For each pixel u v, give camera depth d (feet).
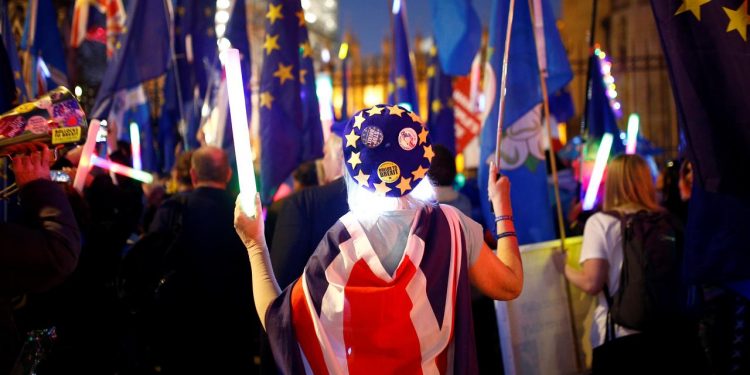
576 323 11.51
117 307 11.61
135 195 13.09
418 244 5.81
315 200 9.91
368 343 5.57
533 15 12.58
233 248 12.81
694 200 9.32
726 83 8.60
